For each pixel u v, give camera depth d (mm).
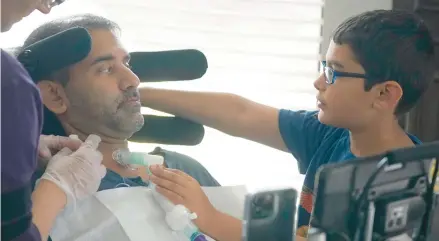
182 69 1355
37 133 906
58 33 1173
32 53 1166
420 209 796
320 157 1294
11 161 849
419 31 1161
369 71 1125
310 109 1732
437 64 1562
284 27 1715
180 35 1723
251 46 1725
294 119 1371
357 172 740
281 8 1706
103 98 1226
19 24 1636
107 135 1275
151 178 1224
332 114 1175
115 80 1241
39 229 988
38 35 1257
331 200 733
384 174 757
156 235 1184
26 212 883
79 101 1238
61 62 1171
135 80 1252
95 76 1227
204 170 1392
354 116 1164
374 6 1668
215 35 1722
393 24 1140
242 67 1732
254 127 1388
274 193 758
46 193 1041
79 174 1097
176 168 1344
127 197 1215
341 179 733
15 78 865
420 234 808
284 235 767
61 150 1166
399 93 1145
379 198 761
